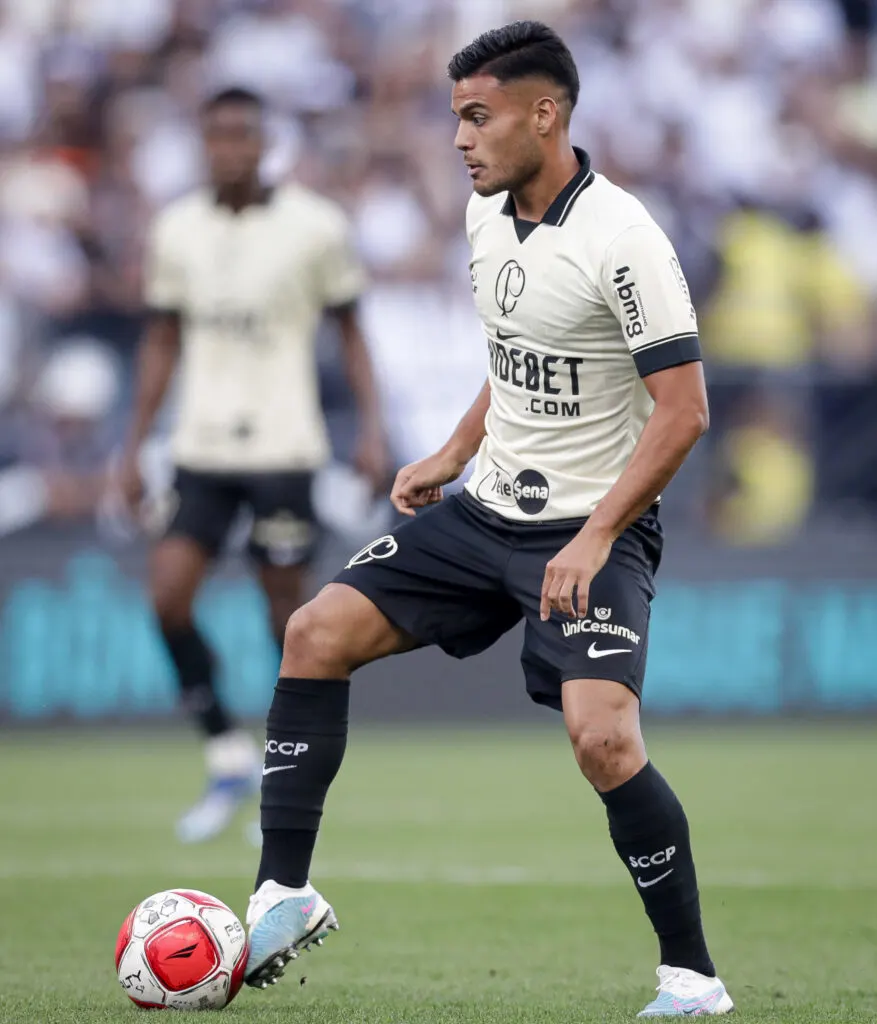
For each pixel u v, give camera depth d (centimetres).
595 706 1327
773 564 4462
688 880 1342
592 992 1494
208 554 2734
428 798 3186
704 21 5331
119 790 3322
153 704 4284
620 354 1391
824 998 1453
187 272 2759
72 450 4572
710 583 4444
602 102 5150
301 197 2791
